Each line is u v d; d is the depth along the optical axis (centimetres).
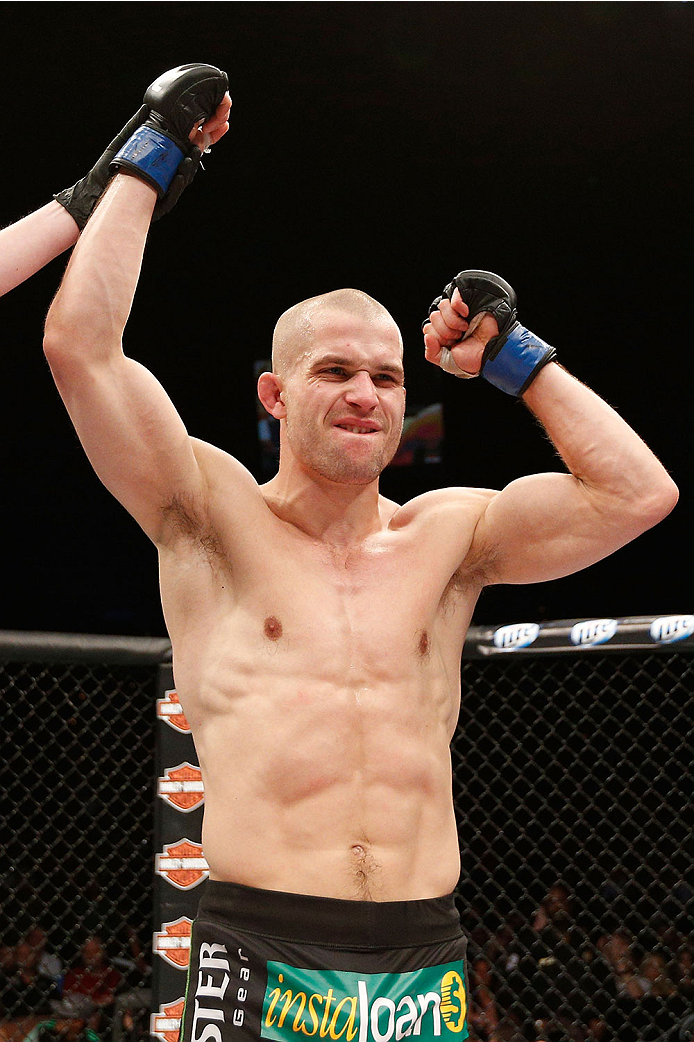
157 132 202
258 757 193
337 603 206
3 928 564
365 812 194
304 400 210
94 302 190
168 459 198
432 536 221
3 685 739
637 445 218
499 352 221
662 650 291
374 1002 183
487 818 320
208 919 192
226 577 207
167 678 291
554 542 222
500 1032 438
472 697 390
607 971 469
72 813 743
